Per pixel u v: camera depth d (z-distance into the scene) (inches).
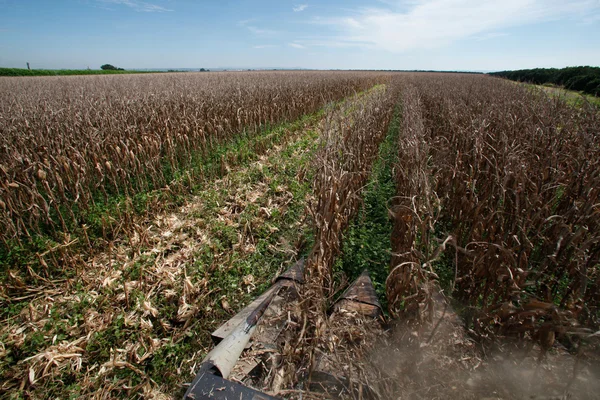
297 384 107.5
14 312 149.9
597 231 120.1
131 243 200.2
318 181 188.2
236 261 183.2
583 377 103.1
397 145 360.5
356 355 113.1
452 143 285.4
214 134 377.7
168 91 569.3
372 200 256.5
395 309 128.3
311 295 119.4
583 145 201.8
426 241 115.9
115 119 301.3
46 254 184.9
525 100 435.5
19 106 382.0
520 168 154.3
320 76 1355.8
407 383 103.0
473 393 100.2
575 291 110.0
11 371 122.0
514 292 100.3
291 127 504.4
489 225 142.5
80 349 129.9
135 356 128.7
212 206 245.1
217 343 131.0
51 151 236.1
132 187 263.1
